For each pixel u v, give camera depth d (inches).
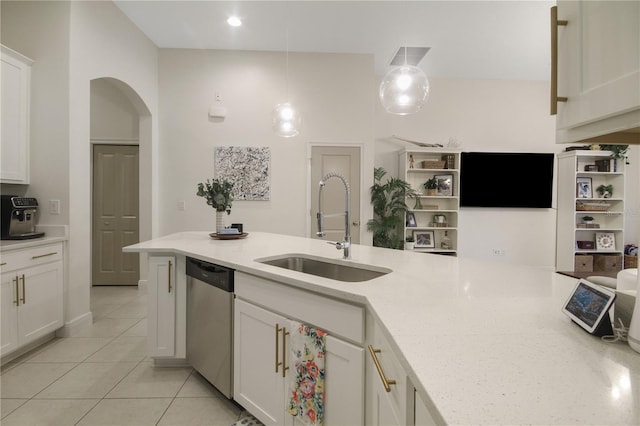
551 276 55.6
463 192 209.0
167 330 86.2
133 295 158.9
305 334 52.0
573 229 195.6
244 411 72.0
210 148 174.9
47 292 102.4
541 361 25.8
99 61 126.9
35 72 110.9
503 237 215.2
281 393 56.9
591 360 26.0
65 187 111.4
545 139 216.1
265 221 177.0
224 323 71.2
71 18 112.1
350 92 178.5
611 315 32.5
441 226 206.4
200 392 78.8
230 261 67.7
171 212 173.6
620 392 21.5
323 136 178.2
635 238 205.8
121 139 173.2
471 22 146.8
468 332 31.6
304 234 178.2
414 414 29.1
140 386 81.1
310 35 159.3
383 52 176.4
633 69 27.2
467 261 69.5
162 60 172.2
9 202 100.0
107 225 176.1
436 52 175.6
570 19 34.4
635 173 205.8
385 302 40.9
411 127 212.2
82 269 117.6
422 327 32.8
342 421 47.4
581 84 33.0
